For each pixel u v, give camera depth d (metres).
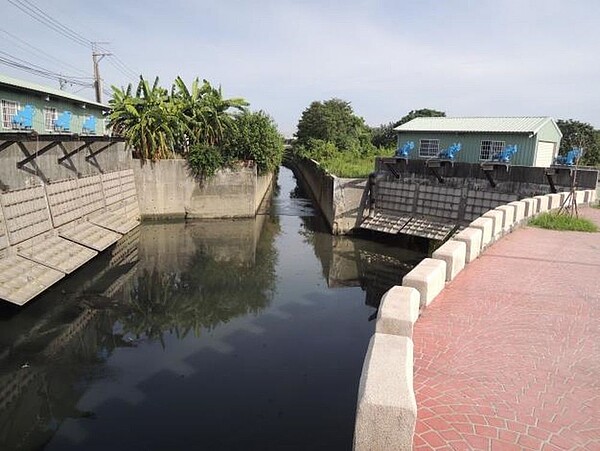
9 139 13.80
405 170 28.48
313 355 13.66
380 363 4.21
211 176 32.59
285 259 24.94
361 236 30.28
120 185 28.33
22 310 15.78
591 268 10.66
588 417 4.88
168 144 32.59
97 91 37.62
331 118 58.16
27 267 15.17
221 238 28.59
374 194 29.94
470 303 8.29
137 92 33.47
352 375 12.46
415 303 6.68
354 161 44.75
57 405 10.87
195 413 10.59
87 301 17.53
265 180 43.69
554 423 4.76
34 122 22.81
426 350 6.40
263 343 14.51
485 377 5.68
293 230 32.03
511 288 9.16
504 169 24.09
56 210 19.20
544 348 6.52
